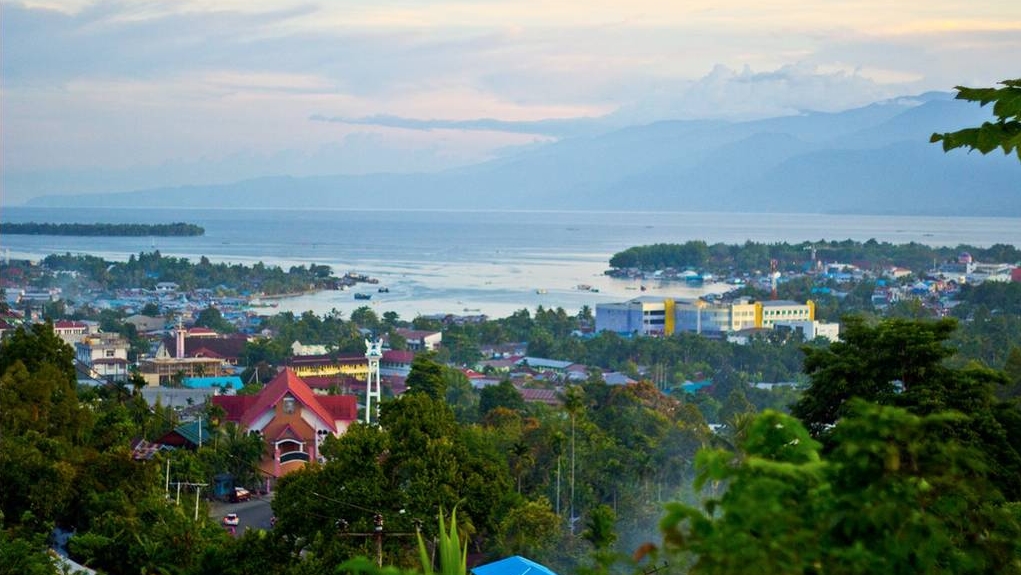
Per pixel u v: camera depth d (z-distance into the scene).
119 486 66.56
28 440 65.38
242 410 114.88
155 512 63.09
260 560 49.97
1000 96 13.78
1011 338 158.12
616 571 29.22
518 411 120.62
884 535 10.01
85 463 66.69
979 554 11.31
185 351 196.62
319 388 164.00
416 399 56.16
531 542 62.12
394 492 51.56
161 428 108.25
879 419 10.38
